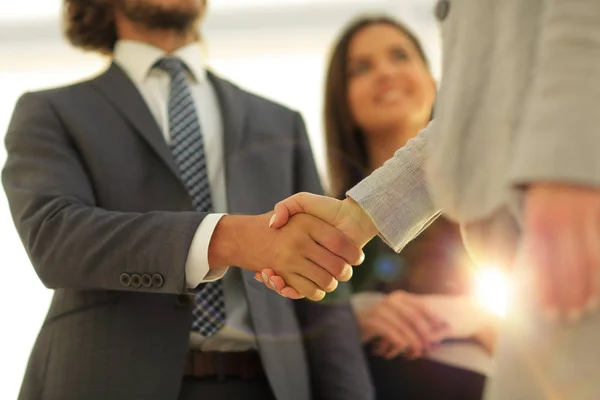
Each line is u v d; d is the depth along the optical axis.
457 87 0.82
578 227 0.63
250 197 1.49
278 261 1.28
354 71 2.03
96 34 1.75
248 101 1.63
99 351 1.33
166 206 1.42
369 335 1.79
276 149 1.58
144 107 1.49
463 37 0.84
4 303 2.69
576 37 0.66
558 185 0.65
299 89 2.87
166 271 1.27
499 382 0.74
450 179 0.82
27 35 2.93
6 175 1.44
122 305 1.36
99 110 1.48
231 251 1.31
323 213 1.27
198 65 1.64
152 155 1.46
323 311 1.58
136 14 1.57
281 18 2.88
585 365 0.68
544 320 0.71
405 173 1.16
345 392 1.51
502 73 0.78
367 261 1.86
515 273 0.76
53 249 1.33
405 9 2.76
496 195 0.76
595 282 0.63
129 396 1.31
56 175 1.39
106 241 1.30
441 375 1.75
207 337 1.43
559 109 0.65
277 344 1.44
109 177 1.42
